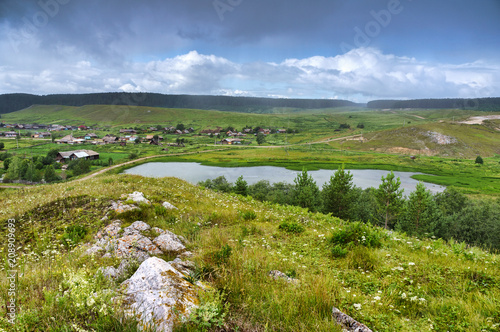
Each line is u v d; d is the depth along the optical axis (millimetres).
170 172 103000
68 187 19109
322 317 4031
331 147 196625
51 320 3340
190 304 3697
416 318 4387
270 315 3918
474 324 4004
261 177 97250
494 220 43438
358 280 5910
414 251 8070
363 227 9172
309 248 8547
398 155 167875
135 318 3367
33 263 6785
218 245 7965
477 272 6027
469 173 123375
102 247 7664
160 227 10656
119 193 14719
